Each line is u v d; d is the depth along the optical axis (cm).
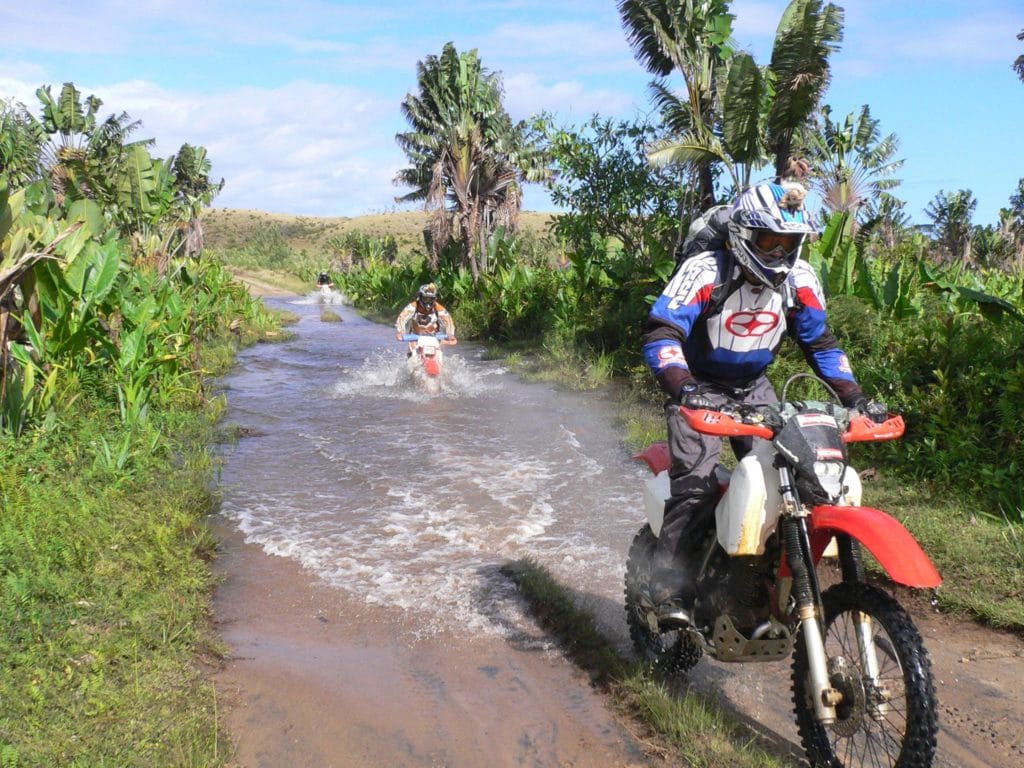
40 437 724
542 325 1980
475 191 3212
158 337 1123
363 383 1394
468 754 360
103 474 688
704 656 452
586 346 1530
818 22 1420
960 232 3791
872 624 338
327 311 3338
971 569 526
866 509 316
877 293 1087
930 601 506
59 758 319
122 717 355
